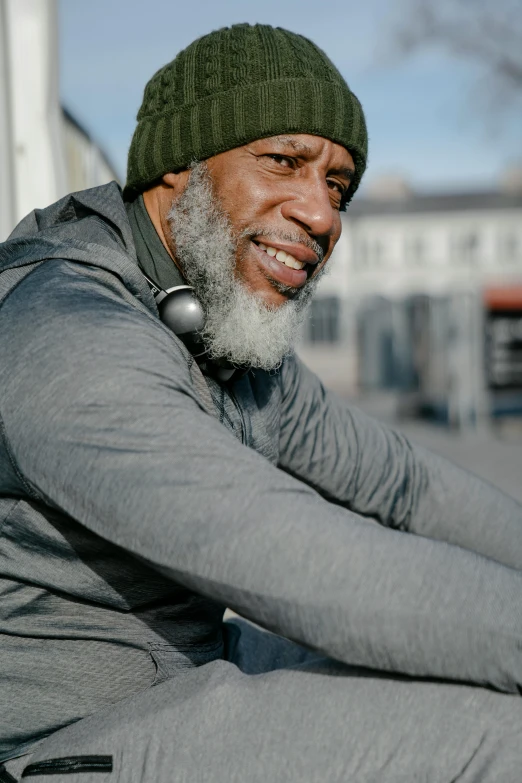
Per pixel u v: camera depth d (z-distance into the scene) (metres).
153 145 1.44
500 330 12.50
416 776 1.06
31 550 1.21
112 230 1.42
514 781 1.04
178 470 1.06
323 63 1.41
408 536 1.10
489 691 1.08
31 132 2.47
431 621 1.03
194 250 1.40
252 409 1.51
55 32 2.49
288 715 1.11
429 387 11.86
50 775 1.11
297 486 1.09
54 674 1.21
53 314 1.15
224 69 1.38
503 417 11.84
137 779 1.09
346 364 13.39
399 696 1.09
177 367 1.16
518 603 1.06
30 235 1.38
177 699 1.15
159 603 1.27
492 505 1.71
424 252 59.03
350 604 1.03
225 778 1.08
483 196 60.44
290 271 1.40
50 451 1.09
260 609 1.05
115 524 1.07
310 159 1.38
